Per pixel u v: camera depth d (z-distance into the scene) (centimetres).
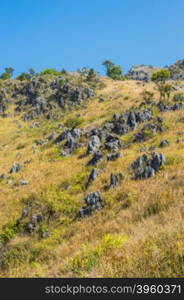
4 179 4147
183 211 1407
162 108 5306
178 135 3725
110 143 4028
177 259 752
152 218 1515
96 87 10750
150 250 852
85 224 2062
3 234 2416
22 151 5759
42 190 3259
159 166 2522
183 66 18438
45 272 1305
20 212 2889
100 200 2317
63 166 3953
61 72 15300
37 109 9569
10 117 9881
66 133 5375
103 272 842
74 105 9369
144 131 4078
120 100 8269
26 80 12681
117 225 1683
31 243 2092
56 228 2325
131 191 2244
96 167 3384
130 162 3027
